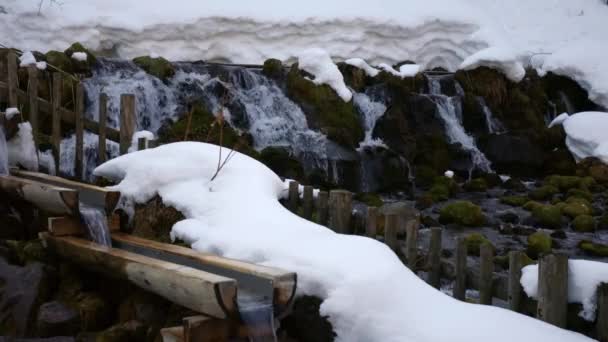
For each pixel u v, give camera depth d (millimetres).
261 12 13641
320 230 5074
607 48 15609
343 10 14406
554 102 15102
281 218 5281
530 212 10414
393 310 4434
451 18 15375
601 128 13398
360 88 12883
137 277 4996
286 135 11773
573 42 16562
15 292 5793
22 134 7645
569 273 4422
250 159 6324
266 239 5020
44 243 6086
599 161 12906
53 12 11930
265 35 13648
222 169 6109
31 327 5582
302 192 6320
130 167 6395
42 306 5609
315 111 11953
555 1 18078
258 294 4469
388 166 11781
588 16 17531
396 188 11797
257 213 5422
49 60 10375
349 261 4641
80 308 5504
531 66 15570
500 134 13375
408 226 5297
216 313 4250
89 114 10758
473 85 13953
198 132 10609
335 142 11625
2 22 11508
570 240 9055
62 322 5434
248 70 12328
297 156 11383
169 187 6090
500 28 16250
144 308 5281
